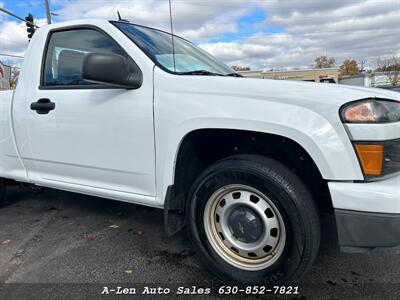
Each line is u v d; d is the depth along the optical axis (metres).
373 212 1.84
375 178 1.90
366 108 1.90
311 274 2.52
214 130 2.25
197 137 2.34
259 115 2.05
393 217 1.82
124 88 2.46
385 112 1.95
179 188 2.45
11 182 3.92
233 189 2.24
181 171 2.44
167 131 2.33
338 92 1.99
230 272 2.29
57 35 2.97
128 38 2.59
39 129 3.01
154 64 2.45
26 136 3.13
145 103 2.42
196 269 2.63
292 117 1.98
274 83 2.12
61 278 2.53
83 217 3.72
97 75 2.25
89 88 2.71
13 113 3.20
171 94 2.33
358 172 1.90
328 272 2.54
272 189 2.05
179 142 2.29
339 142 1.91
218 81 2.24
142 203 2.59
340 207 1.91
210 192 2.29
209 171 2.28
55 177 3.09
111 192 2.74
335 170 1.92
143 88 2.44
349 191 1.88
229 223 2.30
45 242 3.12
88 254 2.88
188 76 2.34
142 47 2.55
